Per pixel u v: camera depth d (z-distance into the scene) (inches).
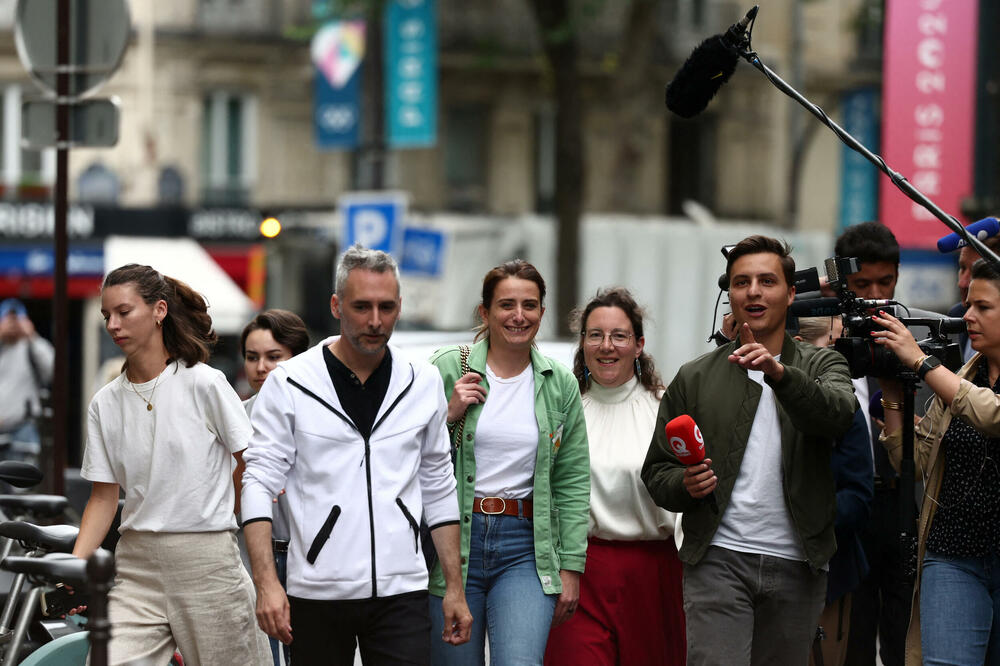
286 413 281.6
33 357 756.0
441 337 450.9
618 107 1235.9
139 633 292.5
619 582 339.6
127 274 295.7
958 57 820.0
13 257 1251.8
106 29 456.1
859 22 1544.0
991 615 307.7
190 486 294.7
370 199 960.3
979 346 309.3
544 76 1609.3
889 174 307.7
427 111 1210.0
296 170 1561.3
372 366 285.1
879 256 356.2
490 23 1637.6
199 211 1263.5
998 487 304.8
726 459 303.1
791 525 302.0
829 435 292.7
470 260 1186.6
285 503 285.6
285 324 374.3
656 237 1157.1
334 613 278.8
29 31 456.1
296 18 1550.2
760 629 307.3
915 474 339.6
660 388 351.6
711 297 1166.3
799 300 318.0
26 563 269.0
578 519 317.1
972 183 807.7
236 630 297.7
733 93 1715.1
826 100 1723.7
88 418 301.4
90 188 1443.2
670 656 344.8
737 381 306.0
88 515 303.1
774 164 1732.3
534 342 324.8
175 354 299.3
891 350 306.7
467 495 311.4
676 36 1664.6
